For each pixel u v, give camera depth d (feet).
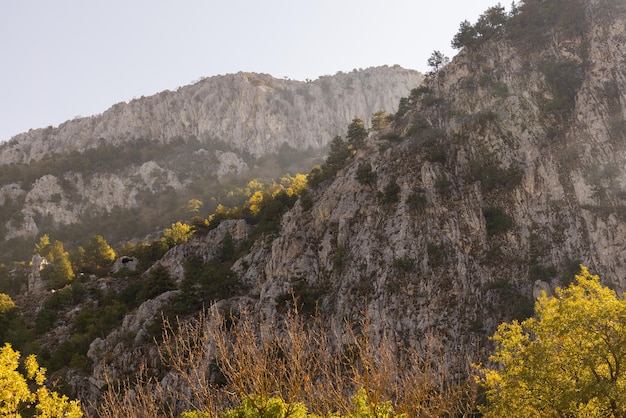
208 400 67.67
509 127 342.85
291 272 313.32
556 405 99.76
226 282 327.26
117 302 357.20
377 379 67.46
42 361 296.92
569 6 408.46
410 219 303.68
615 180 297.33
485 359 233.76
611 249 271.49
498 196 317.01
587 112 332.19
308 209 357.00
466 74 413.59
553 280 269.44
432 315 261.44
